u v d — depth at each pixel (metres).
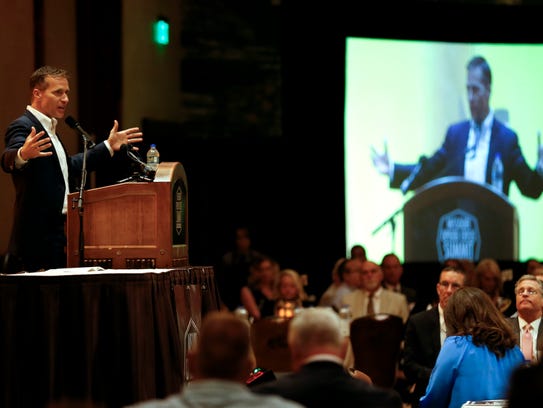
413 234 31.47
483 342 12.06
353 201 31.55
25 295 9.68
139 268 10.60
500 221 31.67
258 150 31.22
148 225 10.63
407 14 31.47
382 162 31.58
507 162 31.69
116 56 23.98
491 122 31.73
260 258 24.34
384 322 19.19
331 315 7.96
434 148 31.64
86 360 9.66
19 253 11.21
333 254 31.53
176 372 10.04
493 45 31.77
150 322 9.79
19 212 11.29
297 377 7.77
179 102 32.03
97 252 10.70
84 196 10.73
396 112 31.64
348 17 31.50
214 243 30.84
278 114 32.97
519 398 5.34
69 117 11.73
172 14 31.09
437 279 23.88
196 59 32.53
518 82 31.84
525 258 31.64
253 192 31.20
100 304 9.73
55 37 20.50
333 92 31.66
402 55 31.64
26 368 9.65
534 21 31.64
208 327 6.48
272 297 23.14
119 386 9.73
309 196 31.62
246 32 32.88
